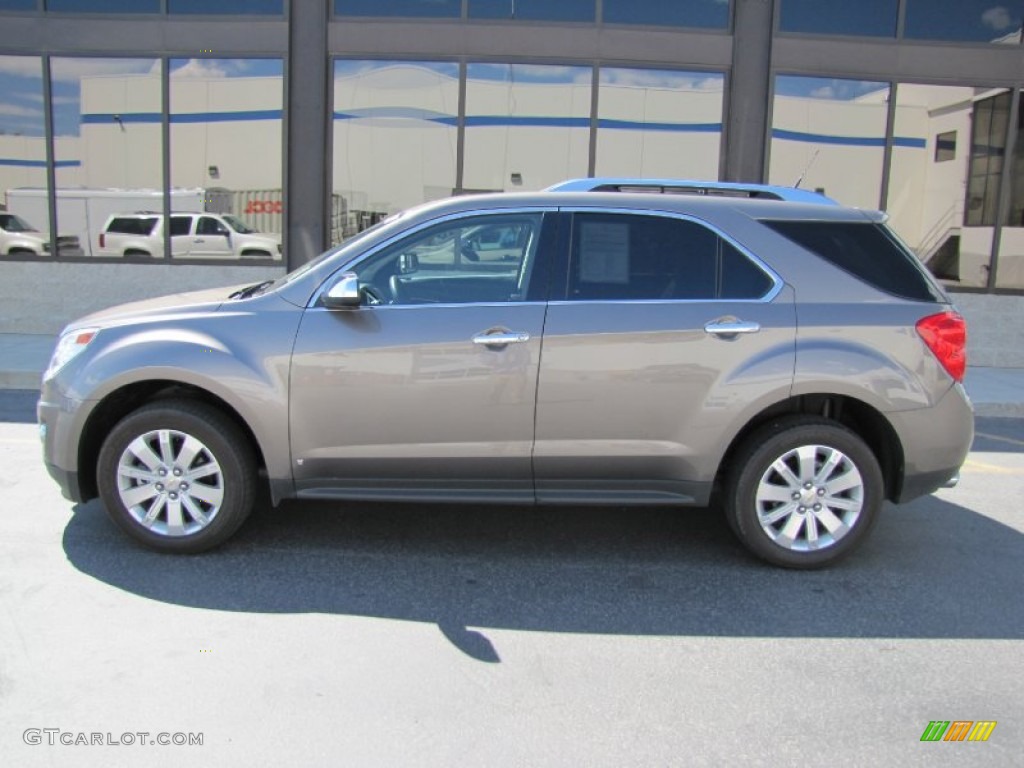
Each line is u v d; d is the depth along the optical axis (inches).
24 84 432.1
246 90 426.3
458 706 114.6
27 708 111.0
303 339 155.2
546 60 420.8
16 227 442.3
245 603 143.6
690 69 423.2
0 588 146.3
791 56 420.5
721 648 133.0
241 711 111.7
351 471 158.7
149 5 424.5
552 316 155.9
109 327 161.5
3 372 336.8
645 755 104.8
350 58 423.8
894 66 423.5
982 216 435.5
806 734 110.2
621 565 165.8
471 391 155.4
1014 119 429.7
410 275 159.8
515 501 161.2
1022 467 252.1
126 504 160.2
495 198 162.2
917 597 153.7
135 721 108.8
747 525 161.5
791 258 160.9
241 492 159.9
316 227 432.1
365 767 101.1
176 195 435.8
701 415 156.9
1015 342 438.9
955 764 104.4
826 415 168.4
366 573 158.1
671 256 160.7
